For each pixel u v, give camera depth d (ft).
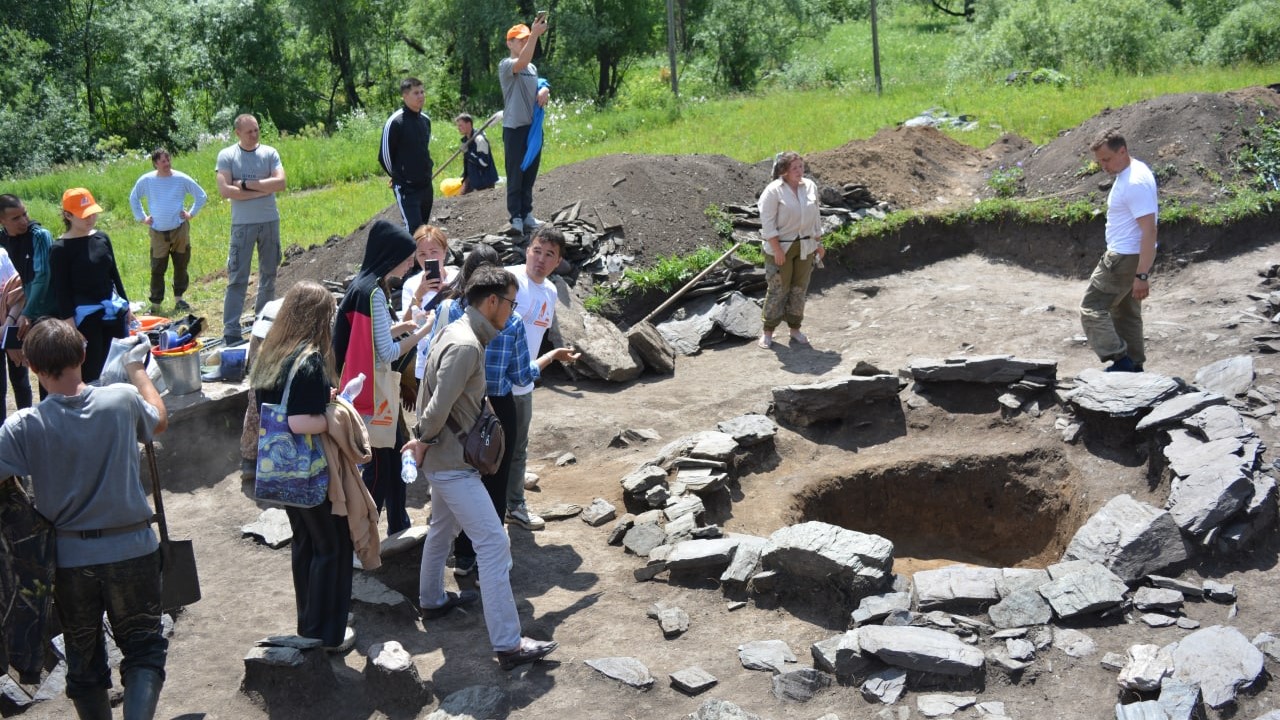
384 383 18.57
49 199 64.69
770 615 17.76
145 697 13.75
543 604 18.30
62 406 13.47
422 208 31.24
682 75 100.07
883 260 37.63
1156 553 17.89
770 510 22.81
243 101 114.73
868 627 16.16
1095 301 24.85
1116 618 16.71
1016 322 31.24
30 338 13.37
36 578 13.28
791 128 57.72
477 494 15.83
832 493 24.35
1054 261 36.52
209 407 24.50
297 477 15.21
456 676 16.21
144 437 14.56
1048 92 59.47
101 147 96.07
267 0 115.03
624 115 69.77
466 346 15.43
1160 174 37.88
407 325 19.47
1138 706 14.16
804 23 102.89
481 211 37.35
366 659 16.80
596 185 38.01
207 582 19.80
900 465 24.81
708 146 55.01
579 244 34.40
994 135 49.55
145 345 16.49
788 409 26.18
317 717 15.66
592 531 21.17
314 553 16.39
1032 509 24.18
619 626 17.52
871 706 15.15
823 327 33.27
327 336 15.46
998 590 17.15
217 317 36.06
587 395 28.96
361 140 73.10
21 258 23.82
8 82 100.07
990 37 75.41
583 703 15.38
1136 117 40.68
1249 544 18.34
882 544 17.79
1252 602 17.02
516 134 33.40
